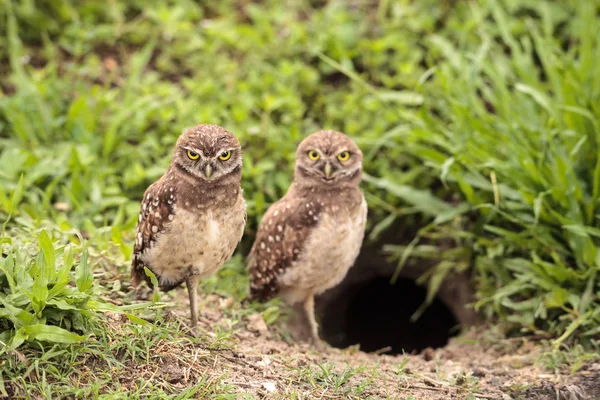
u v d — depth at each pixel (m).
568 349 9.11
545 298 9.64
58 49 13.22
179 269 8.08
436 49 13.09
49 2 13.48
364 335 14.05
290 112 12.23
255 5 14.11
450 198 11.76
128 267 8.84
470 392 8.00
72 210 10.68
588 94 11.09
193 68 13.03
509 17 13.52
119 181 11.34
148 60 13.20
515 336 9.98
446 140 11.36
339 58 13.05
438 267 11.01
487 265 10.52
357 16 13.72
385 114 12.16
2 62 12.84
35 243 8.13
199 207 7.77
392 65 13.04
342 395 7.47
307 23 13.73
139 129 11.82
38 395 6.51
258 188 11.35
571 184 10.10
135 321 7.02
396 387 7.90
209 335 8.31
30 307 6.75
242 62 13.17
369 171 11.85
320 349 9.82
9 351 6.56
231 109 12.22
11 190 10.50
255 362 7.89
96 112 11.84
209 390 7.04
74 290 6.89
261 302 10.12
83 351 6.91
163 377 7.11
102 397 6.56
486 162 10.48
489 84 12.77
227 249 8.12
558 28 13.46
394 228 12.05
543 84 12.12
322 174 9.42
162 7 13.69
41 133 11.67
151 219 7.87
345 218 9.54
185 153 7.76
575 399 8.16
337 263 9.70
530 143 10.82
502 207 10.52
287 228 9.58
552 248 10.00
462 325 11.46
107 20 13.70
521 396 8.09
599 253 9.49
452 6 13.82
